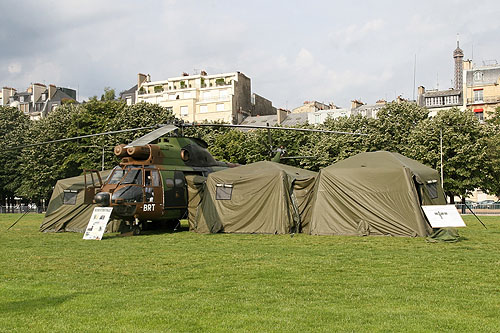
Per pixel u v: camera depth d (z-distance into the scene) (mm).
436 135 38562
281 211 17250
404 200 15672
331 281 8305
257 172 18203
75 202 19172
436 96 66625
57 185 19750
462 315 6168
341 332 5496
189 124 19516
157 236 16781
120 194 16953
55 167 45719
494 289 7602
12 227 21562
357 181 16422
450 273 8945
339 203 16562
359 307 6574
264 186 17656
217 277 8789
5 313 6410
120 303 6863
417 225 15188
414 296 7164
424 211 15102
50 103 86188
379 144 41938
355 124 44844
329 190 16812
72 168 45469
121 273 9266
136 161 18219
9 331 5617
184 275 9008
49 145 46688
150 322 5934
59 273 9297
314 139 44625
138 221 17797
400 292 7434
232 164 22953
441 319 5965
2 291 7695
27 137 49938
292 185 17969
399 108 43188
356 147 42594
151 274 9148
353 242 13945
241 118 75438
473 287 7746
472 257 10812
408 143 40688
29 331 5617
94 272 9406
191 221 18859
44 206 52531
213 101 74062
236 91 75000
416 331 5531
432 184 17516
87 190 17391
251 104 80812
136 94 79938
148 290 7734
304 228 17531
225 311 6406
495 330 5547
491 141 37469
